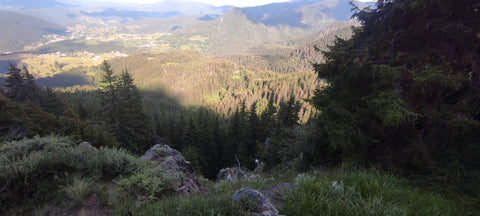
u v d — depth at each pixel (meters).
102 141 20.11
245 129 37.38
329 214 2.44
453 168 3.83
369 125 5.45
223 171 9.52
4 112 16.39
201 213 2.51
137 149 28.05
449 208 2.88
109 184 3.90
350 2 7.11
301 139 8.92
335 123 5.87
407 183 3.90
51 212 2.89
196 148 32.94
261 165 11.55
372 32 6.56
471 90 4.35
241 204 2.62
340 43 7.24
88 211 3.01
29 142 4.23
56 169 3.72
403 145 4.96
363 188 3.16
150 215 2.61
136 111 29.39
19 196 3.04
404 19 5.42
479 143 4.07
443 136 4.44
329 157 7.39
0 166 3.14
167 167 5.43
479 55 4.37
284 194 3.20
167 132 39.09
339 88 6.79
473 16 4.31
